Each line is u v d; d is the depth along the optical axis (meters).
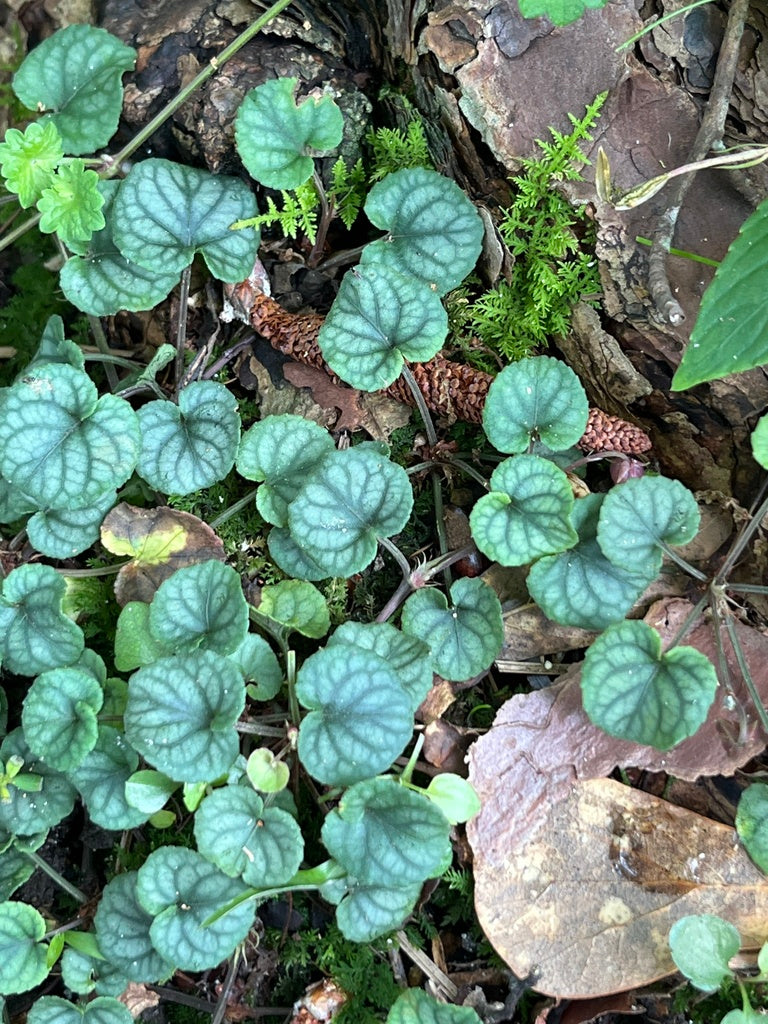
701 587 0.26
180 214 0.27
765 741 0.24
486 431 0.25
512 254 0.27
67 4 0.31
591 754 0.25
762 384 0.25
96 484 0.25
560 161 0.26
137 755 0.25
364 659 0.24
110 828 0.25
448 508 0.28
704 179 0.26
